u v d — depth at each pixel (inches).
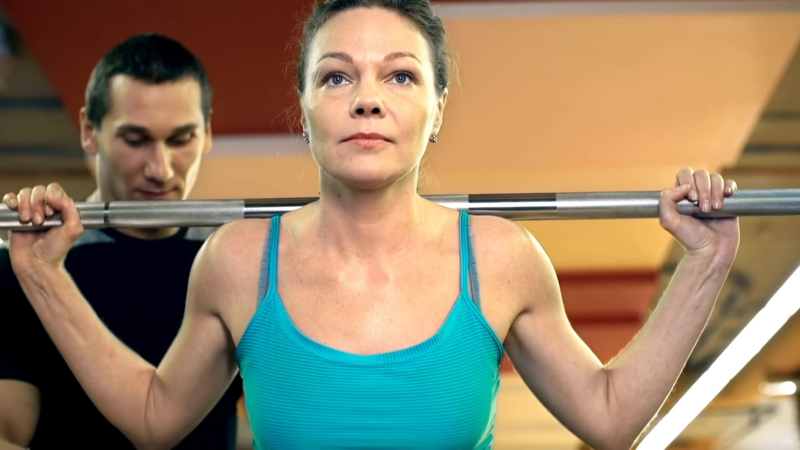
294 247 52.9
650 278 287.3
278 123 188.7
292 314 50.8
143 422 57.2
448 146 201.8
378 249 51.9
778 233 229.8
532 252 54.2
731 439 403.9
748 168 211.2
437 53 54.4
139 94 81.7
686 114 190.1
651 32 162.6
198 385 57.0
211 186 212.4
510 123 192.1
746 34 162.6
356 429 48.0
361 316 50.3
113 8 148.4
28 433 68.8
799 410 337.4
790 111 186.9
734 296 271.0
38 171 194.7
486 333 50.5
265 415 49.8
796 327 271.7
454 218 54.9
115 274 76.0
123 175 83.6
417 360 48.6
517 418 389.7
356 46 49.7
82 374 56.7
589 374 55.6
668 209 56.6
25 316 71.1
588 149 203.0
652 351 55.3
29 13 147.9
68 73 161.6
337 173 48.3
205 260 54.6
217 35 156.8
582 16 158.7
